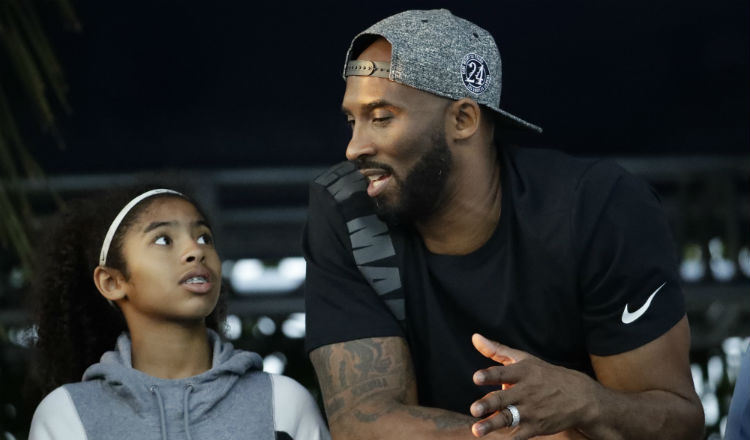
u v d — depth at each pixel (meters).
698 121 4.84
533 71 4.61
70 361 2.68
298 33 4.43
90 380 2.51
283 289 5.25
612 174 2.50
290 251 5.19
